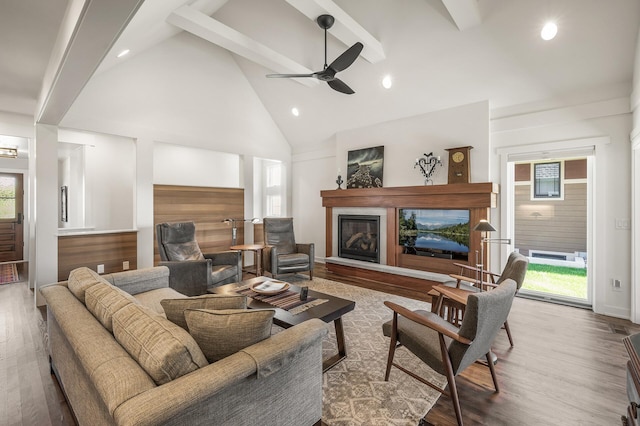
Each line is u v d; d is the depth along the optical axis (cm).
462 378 217
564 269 527
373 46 381
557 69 343
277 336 145
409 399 192
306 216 667
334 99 521
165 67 475
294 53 441
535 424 172
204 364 123
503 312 176
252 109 603
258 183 749
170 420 98
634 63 305
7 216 644
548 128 374
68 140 488
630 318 325
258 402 130
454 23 339
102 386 106
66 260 383
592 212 357
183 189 518
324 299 263
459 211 423
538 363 238
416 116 473
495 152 414
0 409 183
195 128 513
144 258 454
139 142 449
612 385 208
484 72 378
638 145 302
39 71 299
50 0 194
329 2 318
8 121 410
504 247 406
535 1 297
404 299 388
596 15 288
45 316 332
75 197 590
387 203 484
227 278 394
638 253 316
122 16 159
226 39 368
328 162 622
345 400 191
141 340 122
